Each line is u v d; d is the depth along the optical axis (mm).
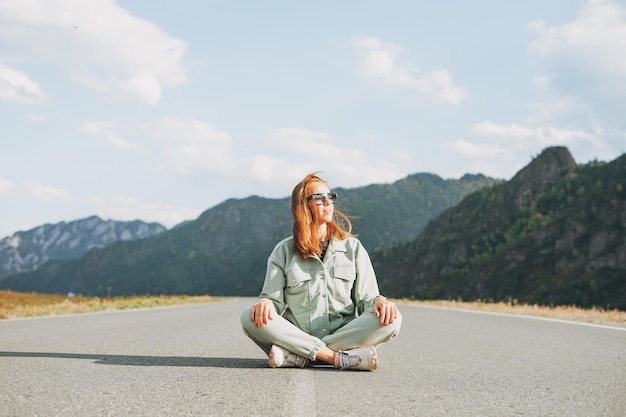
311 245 4719
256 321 4582
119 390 3707
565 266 113188
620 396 3652
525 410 3205
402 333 9234
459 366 5117
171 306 22391
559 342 7555
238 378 4207
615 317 13688
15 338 7523
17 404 3246
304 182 4762
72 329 9242
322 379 4184
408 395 3604
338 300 4828
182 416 2979
